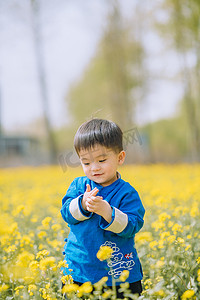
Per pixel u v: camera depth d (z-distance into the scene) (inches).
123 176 109.8
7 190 323.0
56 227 132.4
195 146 707.4
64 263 90.8
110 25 783.1
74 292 84.4
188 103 709.9
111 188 91.8
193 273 110.4
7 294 102.6
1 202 241.3
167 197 192.2
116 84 865.5
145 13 693.9
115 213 82.7
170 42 663.1
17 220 171.5
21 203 224.2
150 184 278.8
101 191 91.7
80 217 87.8
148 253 121.4
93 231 88.0
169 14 650.2
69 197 96.0
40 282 99.7
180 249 108.0
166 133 1851.6
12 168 727.1
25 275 101.9
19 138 1305.4
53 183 351.6
